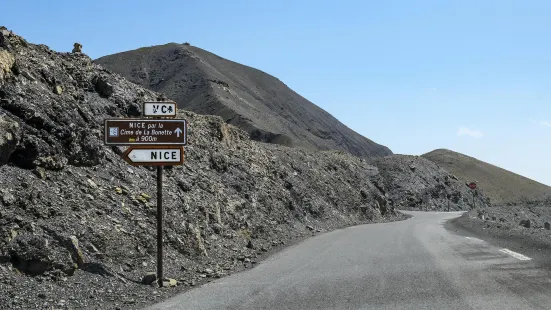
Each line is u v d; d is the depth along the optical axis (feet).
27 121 44.21
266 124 488.85
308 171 135.95
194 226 53.72
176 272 42.47
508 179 567.59
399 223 129.29
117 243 40.57
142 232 44.62
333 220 117.39
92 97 61.67
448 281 34.45
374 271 40.04
